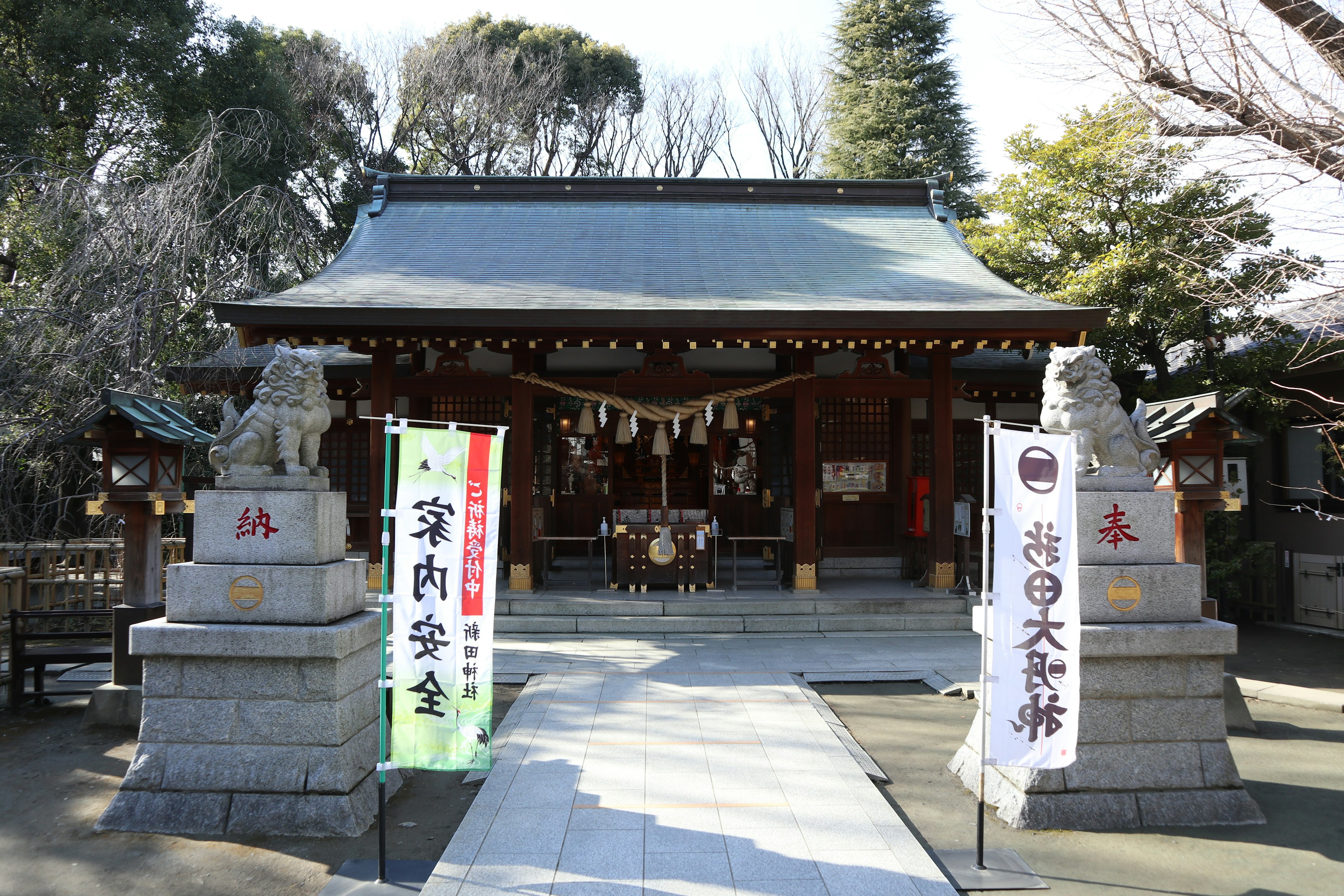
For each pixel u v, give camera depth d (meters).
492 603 4.48
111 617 9.50
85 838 4.63
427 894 3.90
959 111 25.06
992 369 13.03
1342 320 6.97
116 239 12.02
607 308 10.01
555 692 7.40
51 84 16.50
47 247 13.00
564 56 31.23
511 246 13.05
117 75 16.89
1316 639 10.94
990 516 4.59
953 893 3.92
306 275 20.58
